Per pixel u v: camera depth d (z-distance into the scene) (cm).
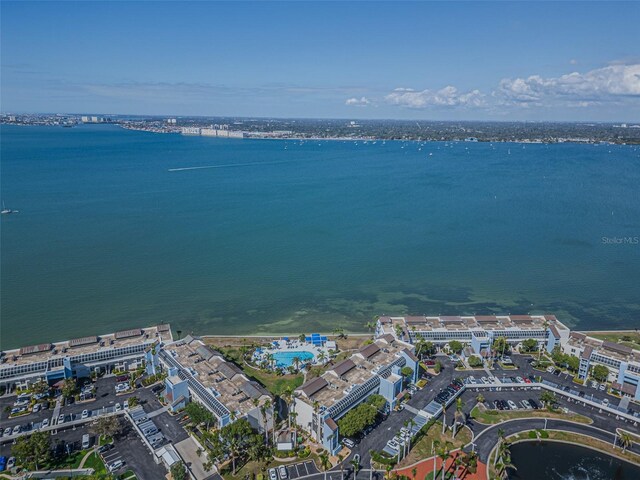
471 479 16950
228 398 19725
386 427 19775
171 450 17800
